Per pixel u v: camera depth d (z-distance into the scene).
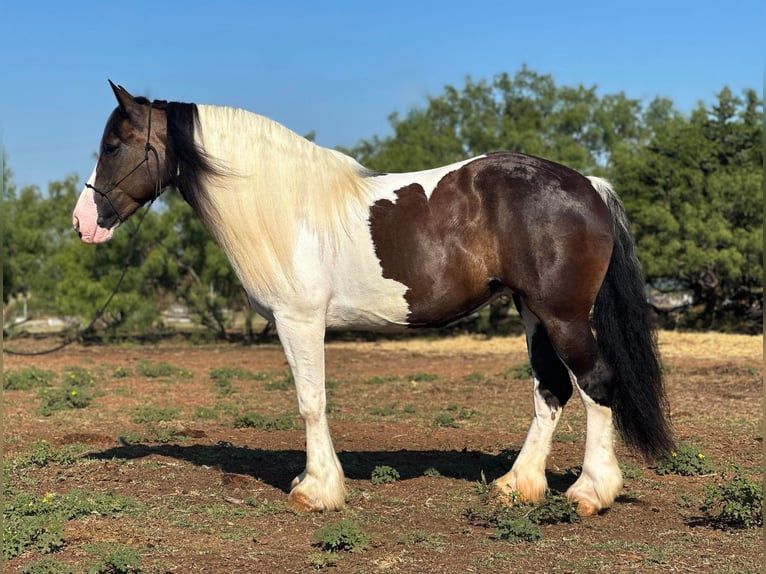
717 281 20.70
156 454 7.09
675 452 5.79
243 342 21.39
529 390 11.20
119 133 5.44
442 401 10.41
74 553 4.49
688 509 5.27
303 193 5.12
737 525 4.91
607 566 4.21
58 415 9.44
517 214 4.91
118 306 19.97
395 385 12.08
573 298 4.90
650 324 5.05
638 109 46.50
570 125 42.91
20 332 24.41
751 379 11.68
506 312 22.42
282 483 6.05
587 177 5.17
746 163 21.17
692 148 21.16
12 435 8.06
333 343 20.66
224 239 5.26
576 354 4.94
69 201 24.45
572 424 8.45
